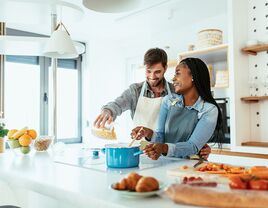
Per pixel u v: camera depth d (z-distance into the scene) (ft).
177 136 5.06
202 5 10.38
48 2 5.98
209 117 4.73
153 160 4.49
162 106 5.46
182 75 4.91
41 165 4.27
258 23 9.13
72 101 15.37
